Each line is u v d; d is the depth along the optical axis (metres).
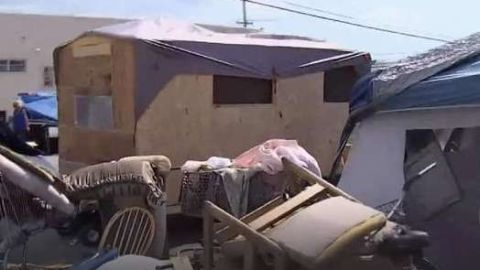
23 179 6.07
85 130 9.61
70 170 10.00
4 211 6.12
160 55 8.70
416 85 6.32
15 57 29.78
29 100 19.80
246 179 7.16
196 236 8.06
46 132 17.73
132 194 6.46
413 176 6.40
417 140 6.44
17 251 6.62
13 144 7.52
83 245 6.64
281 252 4.07
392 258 4.13
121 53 8.80
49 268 6.18
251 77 9.48
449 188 6.16
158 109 8.73
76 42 9.74
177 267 4.95
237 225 4.48
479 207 5.97
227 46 9.24
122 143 8.85
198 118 9.06
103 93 9.22
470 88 5.96
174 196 8.73
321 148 10.29
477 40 7.11
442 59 6.58
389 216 6.23
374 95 6.62
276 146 7.60
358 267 4.06
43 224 6.34
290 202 4.82
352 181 6.82
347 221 4.10
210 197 7.17
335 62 10.29
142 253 6.43
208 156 9.16
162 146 8.79
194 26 9.83
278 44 9.85
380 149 6.66
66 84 10.05
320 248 3.92
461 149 6.17
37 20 30.08
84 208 6.76
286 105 9.88
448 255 6.03
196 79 9.01
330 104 10.38
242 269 4.54
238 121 9.44
